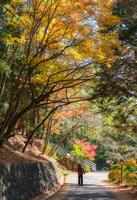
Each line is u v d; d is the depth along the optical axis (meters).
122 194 28.59
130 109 26.16
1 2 14.96
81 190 31.94
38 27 20.12
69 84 25.09
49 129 40.22
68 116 41.09
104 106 26.12
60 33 20.38
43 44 20.81
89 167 71.88
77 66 22.25
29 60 21.14
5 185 18.44
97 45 20.64
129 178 34.28
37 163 28.45
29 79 21.52
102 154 79.69
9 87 24.77
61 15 19.81
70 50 21.12
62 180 41.66
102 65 22.97
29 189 23.97
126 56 22.52
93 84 26.47
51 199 24.55
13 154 27.06
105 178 51.34
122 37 21.95
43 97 22.80
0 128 22.25
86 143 65.38
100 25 20.22
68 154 62.06
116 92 23.56
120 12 21.58
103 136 44.84
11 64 20.77
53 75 21.78
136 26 21.61
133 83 23.27
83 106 39.50
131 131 29.06
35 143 43.66
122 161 40.28
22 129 37.69
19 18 19.09
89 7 19.42
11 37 18.17
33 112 36.66
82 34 20.36
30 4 19.45
